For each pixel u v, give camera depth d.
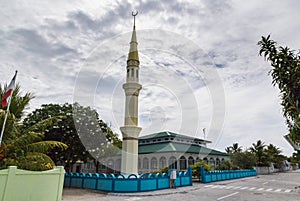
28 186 6.98
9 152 8.66
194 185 16.61
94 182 13.14
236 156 38.00
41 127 10.00
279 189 14.89
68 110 16.27
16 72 8.53
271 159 47.78
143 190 12.30
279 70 3.21
